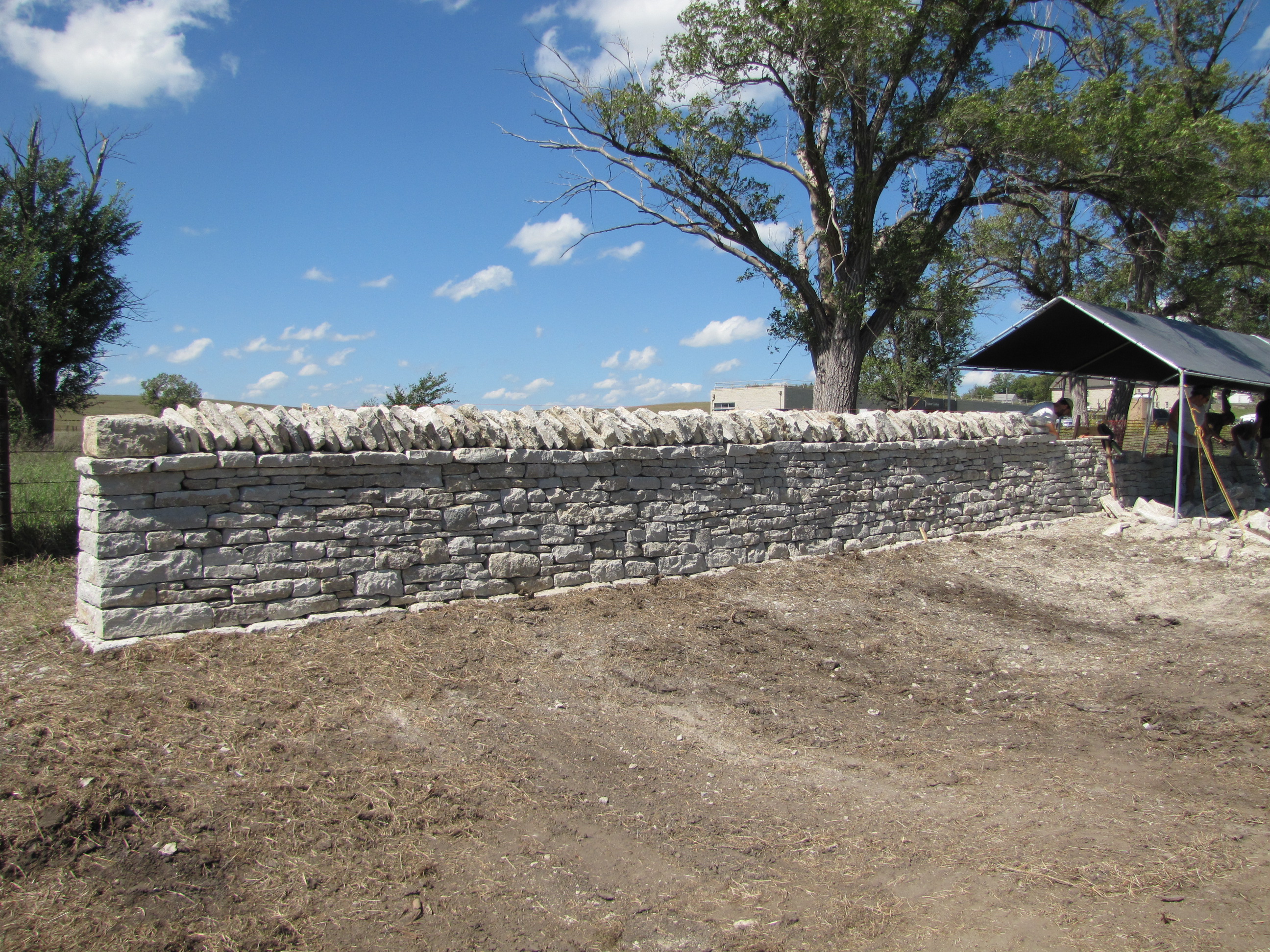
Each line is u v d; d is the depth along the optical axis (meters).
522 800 4.55
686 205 15.40
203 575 6.15
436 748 5.02
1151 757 5.64
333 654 6.09
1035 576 10.90
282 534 6.50
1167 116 14.55
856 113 15.55
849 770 5.27
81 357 19.86
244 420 6.50
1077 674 7.56
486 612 7.23
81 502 6.22
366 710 5.35
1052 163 15.02
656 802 4.68
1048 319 13.66
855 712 6.34
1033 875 3.98
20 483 9.43
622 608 7.80
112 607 5.78
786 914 3.66
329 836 4.01
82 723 4.68
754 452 9.65
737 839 4.32
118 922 3.29
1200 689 7.10
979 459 12.62
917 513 11.63
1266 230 18.91
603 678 6.38
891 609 8.94
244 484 6.33
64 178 19.67
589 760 5.11
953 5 15.18
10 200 19.36
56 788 3.98
